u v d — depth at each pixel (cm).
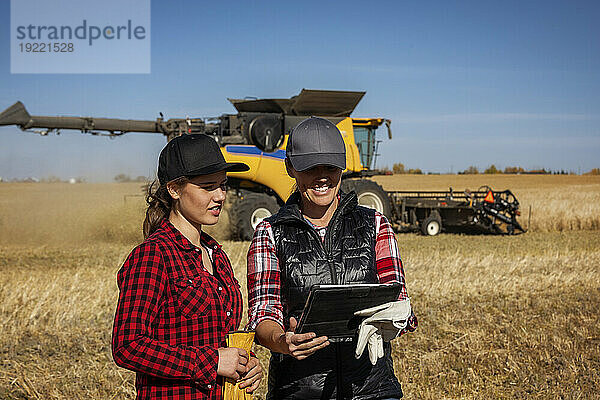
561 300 870
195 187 235
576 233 2077
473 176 7950
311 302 230
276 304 268
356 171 1709
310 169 265
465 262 1223
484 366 581
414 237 1908
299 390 261
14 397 495
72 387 515
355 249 272
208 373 218
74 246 1593
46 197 3681
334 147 265
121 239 1667
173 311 223
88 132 1617
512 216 2019
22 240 1739
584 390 519
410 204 2020
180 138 240
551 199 3238
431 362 586
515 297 894
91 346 634
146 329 214
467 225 2017
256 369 238
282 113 1591
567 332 698
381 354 245
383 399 269
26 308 756
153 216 246
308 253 267
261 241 272
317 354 261
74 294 837
